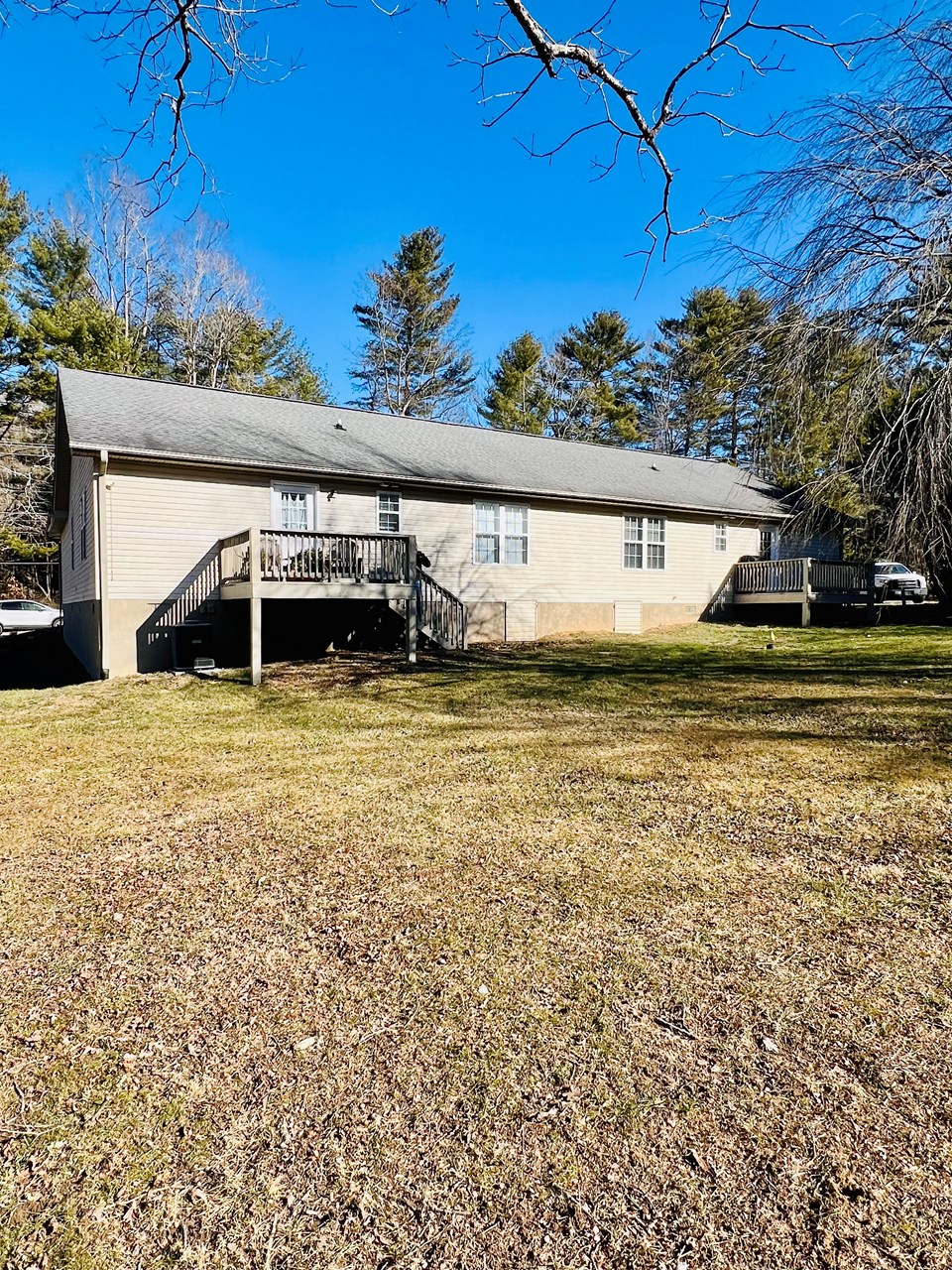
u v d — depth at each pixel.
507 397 33.00
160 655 11.69
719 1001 2.70
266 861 4.11
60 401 13.37
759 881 3.71
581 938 3.18
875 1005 2.66
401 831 4.50
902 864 3.86
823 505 9.86
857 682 9.36
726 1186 1.89
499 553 15.44
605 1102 2.19
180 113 3.54
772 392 9.03
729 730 6.95
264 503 12.59
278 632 12.97
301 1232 1.77
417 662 12.17
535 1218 1.80
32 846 4.43
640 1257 1.69
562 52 3.12
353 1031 2.56
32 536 26.20
